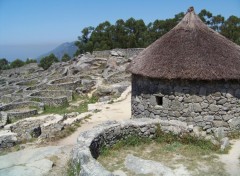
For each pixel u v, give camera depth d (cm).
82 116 1836
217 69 1166
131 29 6469
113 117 1823
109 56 4391
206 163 957
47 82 3725
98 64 4362
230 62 1193
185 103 1236
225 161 973
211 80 1169
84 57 4788
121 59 4153
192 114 1231
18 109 2612
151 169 894
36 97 2866
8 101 3067
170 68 1213
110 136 1071
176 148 1073
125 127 1109
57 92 3103
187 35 1293
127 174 880
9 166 1017
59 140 1410
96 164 812
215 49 1226
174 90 1248
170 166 938
